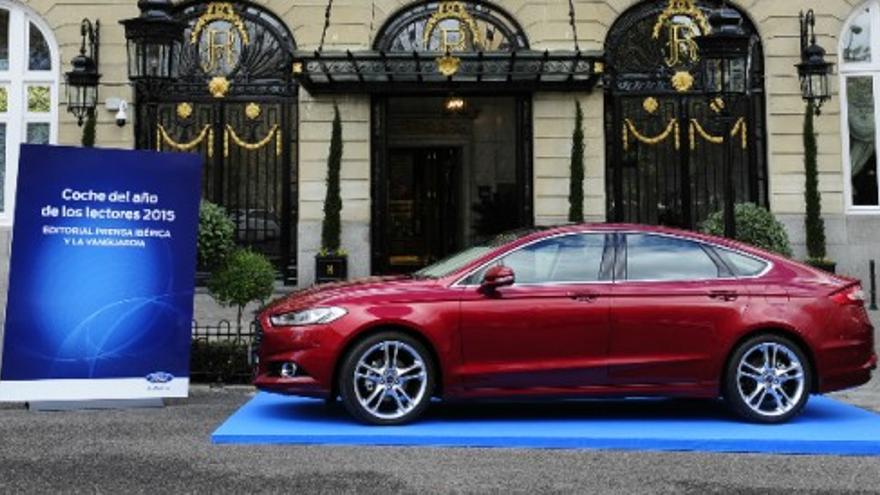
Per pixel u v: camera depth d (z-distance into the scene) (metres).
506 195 18.16
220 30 15.68
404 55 13.78
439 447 6.19
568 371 6.63
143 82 10.12
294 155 15.50
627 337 6.69
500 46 15.59
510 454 5.97
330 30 15.48
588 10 15.51
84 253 7.62
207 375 9.24
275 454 5.90
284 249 15.30
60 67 15.45
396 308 6.59
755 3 15.45
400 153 19.08
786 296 6.87
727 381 6.75
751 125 15.38
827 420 6.95
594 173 15.14
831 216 15.09
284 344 6.61
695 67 15.56
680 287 6.82
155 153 7.91
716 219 13.41
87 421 7.11
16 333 7.38
